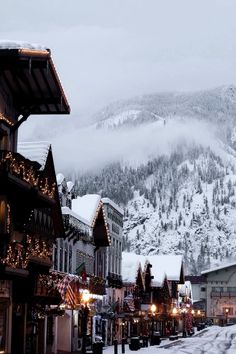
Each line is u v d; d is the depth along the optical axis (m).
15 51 29.86
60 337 53.19
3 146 34.28
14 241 34.16
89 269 63.38
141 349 62.22
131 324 84.38
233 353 59.59
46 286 42.28
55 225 46.75
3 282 34.91
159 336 73.62
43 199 36.16
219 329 140.38
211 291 191.62
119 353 55.16
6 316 35.72
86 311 43.88
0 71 31.44
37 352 45.56
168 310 108.44
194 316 152.62
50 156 41.97
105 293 67.00
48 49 30.47
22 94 35.22
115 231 77.50
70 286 47.34
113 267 76.06
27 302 39.34
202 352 60.41
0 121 33.44
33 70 31.67
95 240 65.81
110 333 72.19
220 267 191.00
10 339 36.06
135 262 85.81
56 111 36.16
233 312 189.62
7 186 31.72
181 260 120.31
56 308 45.47
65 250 53.41
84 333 43.19
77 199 63.06
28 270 37.25
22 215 36.12
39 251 40.34
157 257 121.75
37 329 44.84
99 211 64.75
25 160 34.88
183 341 84.56
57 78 32.88
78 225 55.66
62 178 55.22
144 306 85.75
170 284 117.69
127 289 82.94
